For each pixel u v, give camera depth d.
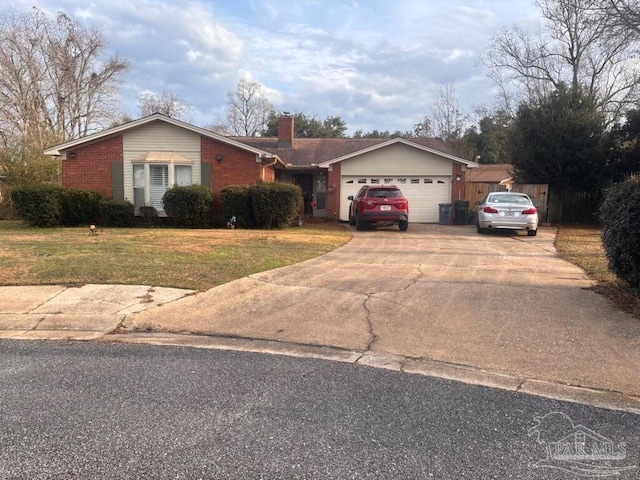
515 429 3.43
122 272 8.34
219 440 3.23
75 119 36.94
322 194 25.53
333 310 6.53
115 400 3.87
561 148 20.19
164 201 17.09
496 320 6.01
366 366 4.72
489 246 12.95
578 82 24.34
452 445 3.20
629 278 6.76
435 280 8.23
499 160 49.41
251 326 5.96
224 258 9.97
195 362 4.80
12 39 32.19
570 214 20.70
